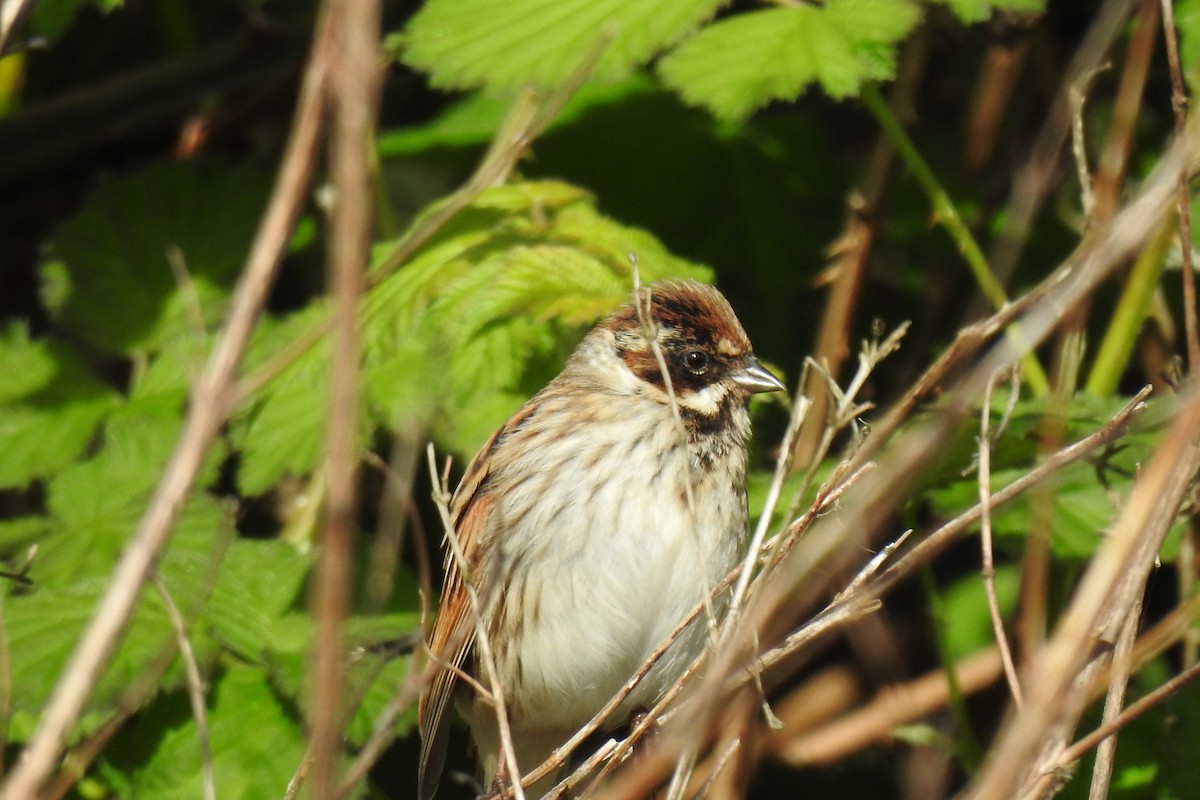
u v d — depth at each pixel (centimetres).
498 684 645
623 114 1166
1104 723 623
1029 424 820
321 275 1120
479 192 820
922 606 1084
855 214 999
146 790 802
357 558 911
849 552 721
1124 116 844
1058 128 899
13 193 1253
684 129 1162
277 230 480
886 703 948
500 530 842
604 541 820
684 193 1152
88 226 1090
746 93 773
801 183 1177
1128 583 616
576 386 869
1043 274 1100
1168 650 968
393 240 975
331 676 474
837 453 983
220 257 1088
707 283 888
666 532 819
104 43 1302
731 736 768
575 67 822
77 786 850
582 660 830
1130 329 895
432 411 840
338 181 456
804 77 775
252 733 820
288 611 854
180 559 875
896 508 843
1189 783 833
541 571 831
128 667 804
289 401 915
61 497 949
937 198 899
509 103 1173
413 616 877
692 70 791
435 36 862
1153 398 858
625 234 892
